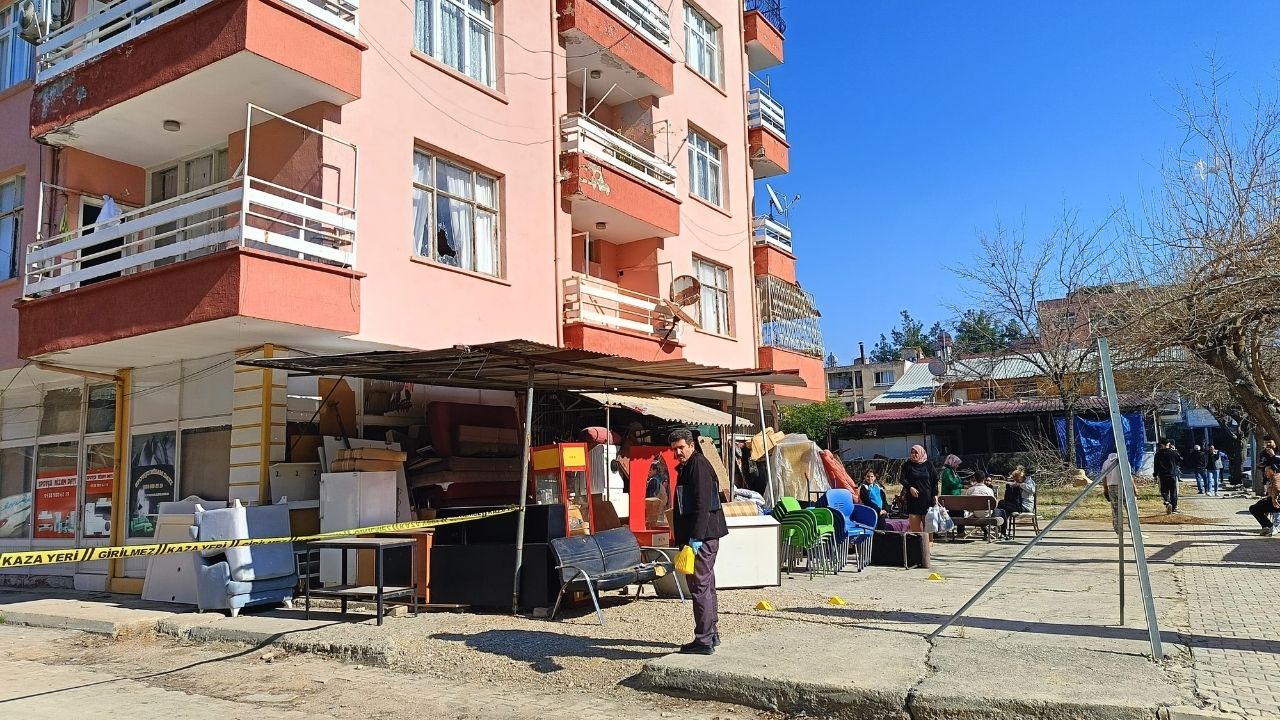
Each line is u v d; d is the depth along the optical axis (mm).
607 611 9172
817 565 12133
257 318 9672
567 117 15633
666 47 18531
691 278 17656
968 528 19219
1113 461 7758
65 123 11570
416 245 12539
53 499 14055
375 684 6871
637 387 12367
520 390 13008
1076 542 16000
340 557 10789
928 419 40969
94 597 12016
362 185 11484
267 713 6203
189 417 12062
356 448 11812
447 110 13078
